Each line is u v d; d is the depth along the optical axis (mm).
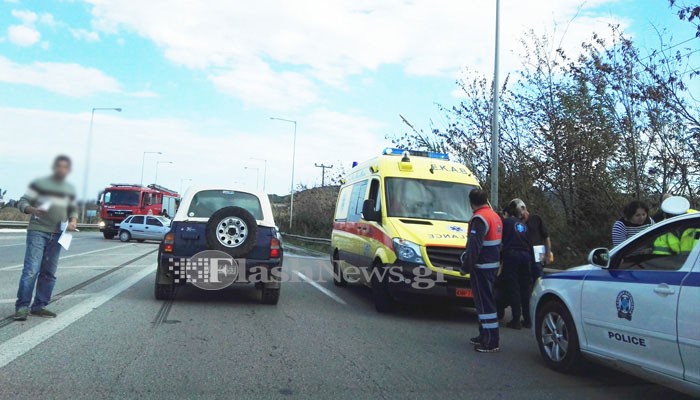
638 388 4969
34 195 6602
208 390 4473
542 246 8133
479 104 16484
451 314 8836
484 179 16234
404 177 9242
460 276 7691
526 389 4844
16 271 11555
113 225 31000
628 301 4520
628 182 12680
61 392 4266
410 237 7969
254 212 8953
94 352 5430
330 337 6605
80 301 8219
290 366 5277
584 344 5086
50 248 6812
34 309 6879
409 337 6859
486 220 6301
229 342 6125
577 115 13523
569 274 5469
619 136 12703
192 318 7355
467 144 16672
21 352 5305
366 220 9148
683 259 4176
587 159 13453
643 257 4602
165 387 4496
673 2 8883
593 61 12625
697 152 10484
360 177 10922
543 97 14461
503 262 7938
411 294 7754
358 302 9609
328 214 43781
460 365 5605
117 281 10680
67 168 6664
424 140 17844
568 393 4773
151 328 6609
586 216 13828
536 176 14797
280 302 9125
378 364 5480
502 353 6250
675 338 4004
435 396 4555
